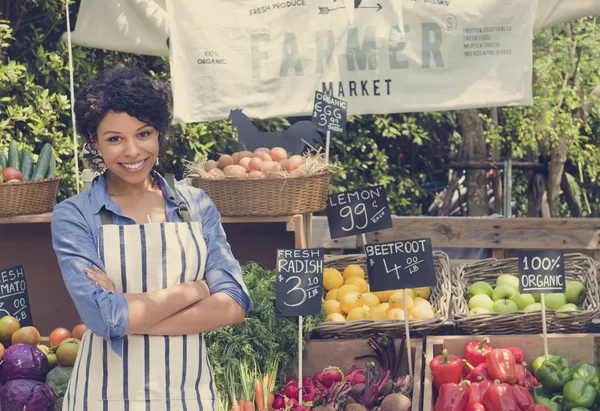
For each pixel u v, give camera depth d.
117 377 2.34
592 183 8.52
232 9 5.11
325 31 5.09
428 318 3.99
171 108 2.45
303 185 3.91
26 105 6.19
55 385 3.68
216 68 5.12
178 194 2.51
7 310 4.01
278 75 5.12
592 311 3.98
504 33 5.00
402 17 5.02
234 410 3.54
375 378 3.72
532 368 3.88
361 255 4.62
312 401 3.66
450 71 5.03
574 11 5.08
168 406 2.34
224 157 4.07
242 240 4.61
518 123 7.28
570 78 7.77
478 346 3.81
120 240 2.38
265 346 3.81
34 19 6.45
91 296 2.27
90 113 2.33
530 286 3.83
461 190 8.55
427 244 3.89
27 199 3.98
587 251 5.23
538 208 7.78
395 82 5.06
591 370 3.68
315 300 3.72
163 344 2.36
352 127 7.49
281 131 7.39
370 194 4.14
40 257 4.58
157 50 5.36
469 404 3.50
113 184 2.48
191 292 2.37
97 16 5.37
